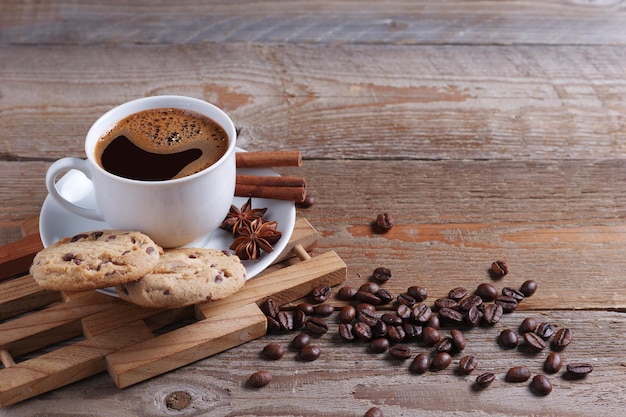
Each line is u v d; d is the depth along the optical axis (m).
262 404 0.57
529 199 0.73
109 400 0.57
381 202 0.72
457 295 0.64
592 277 0.66
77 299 0.60
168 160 0.60
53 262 0.56
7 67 0.83
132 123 0.62
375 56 0.87
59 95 0.80
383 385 0.59
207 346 0.59
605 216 0.71
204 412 0.57
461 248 0.68
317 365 0.60
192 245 0.62
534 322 0.62
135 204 0.58
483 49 0.89
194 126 0.62
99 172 0.58
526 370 0.59
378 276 0.65
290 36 0.89
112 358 0.57
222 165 0.59
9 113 0.78
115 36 0.88
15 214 0.69
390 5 0.94
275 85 0.83
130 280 0.56
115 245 0.57
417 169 0.75
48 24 0.88
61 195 0.61
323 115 0.80
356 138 0.78
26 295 0.61
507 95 0.83
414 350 0.61
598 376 0.59
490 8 0.94
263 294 0.62
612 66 0.87
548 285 0.65
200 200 0.59
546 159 0.77
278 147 0.77
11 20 0.89
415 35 0.90
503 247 0.68
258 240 0.61
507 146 0.78
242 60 0.86
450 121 0.80
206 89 0.82
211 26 0.90
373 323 0.61
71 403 0.57
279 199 0.65
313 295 0.63
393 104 0.82
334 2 0.94
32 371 0.56
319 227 0.69
